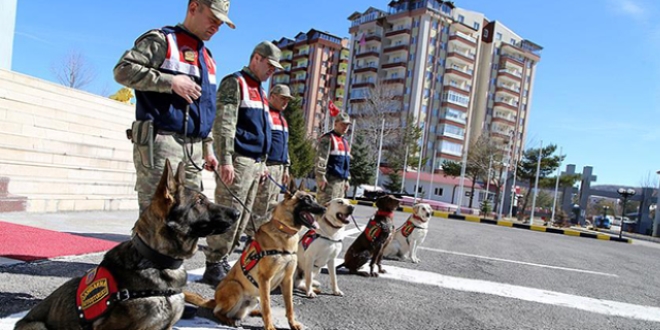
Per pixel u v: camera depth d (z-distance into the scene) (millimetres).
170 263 2389
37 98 9258
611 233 36000
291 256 3479
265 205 5645
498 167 44719
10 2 10781
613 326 4828
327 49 74500
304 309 4188
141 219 2395
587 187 43031
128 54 3238
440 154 57281
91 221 7234
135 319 2270
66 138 9539
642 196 45875
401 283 5871
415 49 57812
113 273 2281
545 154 42625
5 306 3119
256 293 3486
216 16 3506
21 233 5340
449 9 59531
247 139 4578
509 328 4309
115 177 9734
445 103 58094
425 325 4105
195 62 3584
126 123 11859
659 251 19344
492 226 22500
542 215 45531
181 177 2482
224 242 4457
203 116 3613
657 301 6582
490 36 64125
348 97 64938
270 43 4676
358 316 4145
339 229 4766
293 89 75438
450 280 6375
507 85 66625
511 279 7000
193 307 3684
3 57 10648
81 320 2227
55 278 3910
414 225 7688
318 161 7148
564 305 5559
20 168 7574
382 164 50438
